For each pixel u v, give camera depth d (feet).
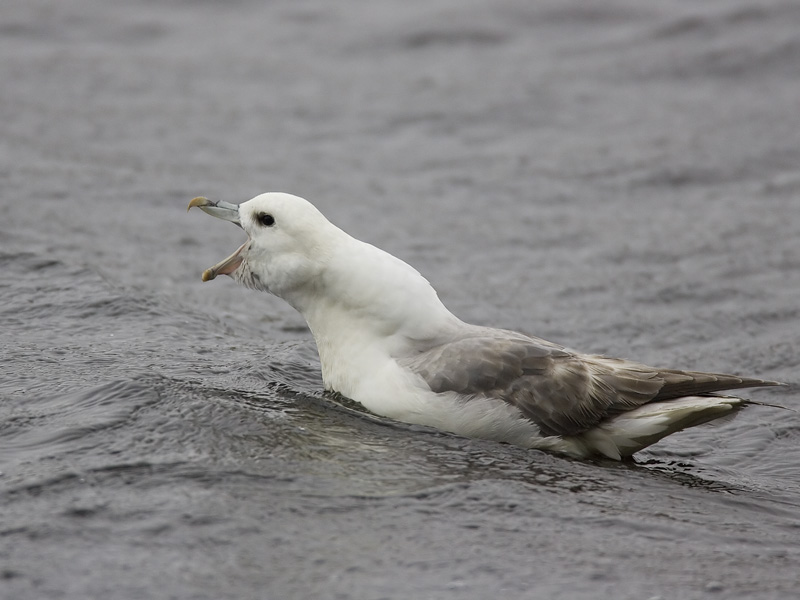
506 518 26.96
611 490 29.76
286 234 34.55
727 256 55.62
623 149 71.82
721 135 73.26
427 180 67.97
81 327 40.34
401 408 33.06
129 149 70.33
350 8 100.63
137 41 92.99
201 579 23.04
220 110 79.25
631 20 94.22
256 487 27.32
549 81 84.02
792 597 24.02
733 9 93.25
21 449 28.68
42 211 57.00
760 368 43.11
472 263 55.21
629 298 50.60
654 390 32.40
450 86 83.82
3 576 22.66
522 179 67.82
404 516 26.53
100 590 22.43
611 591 23.76
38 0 99.30
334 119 78.43
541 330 46.78
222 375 35.99
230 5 101.60
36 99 78.59
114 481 27.02
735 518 28.60
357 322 34.37
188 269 52.01
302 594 22.76
